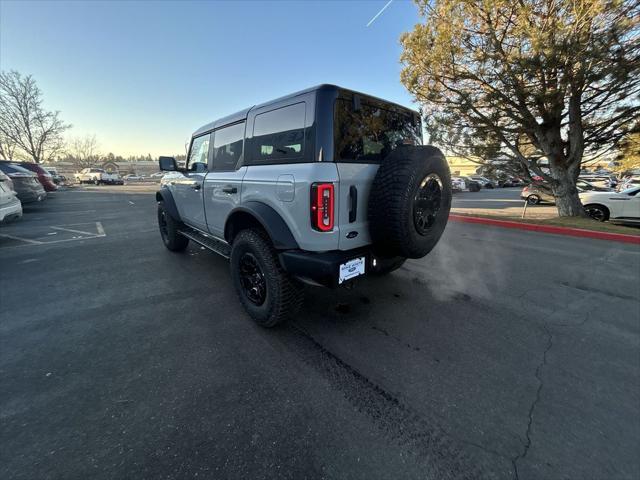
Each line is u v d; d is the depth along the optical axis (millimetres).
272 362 2232
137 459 1464
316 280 2285
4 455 1479
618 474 1401
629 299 3355
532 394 1918
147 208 11547
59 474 1389
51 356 2301
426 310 3092
